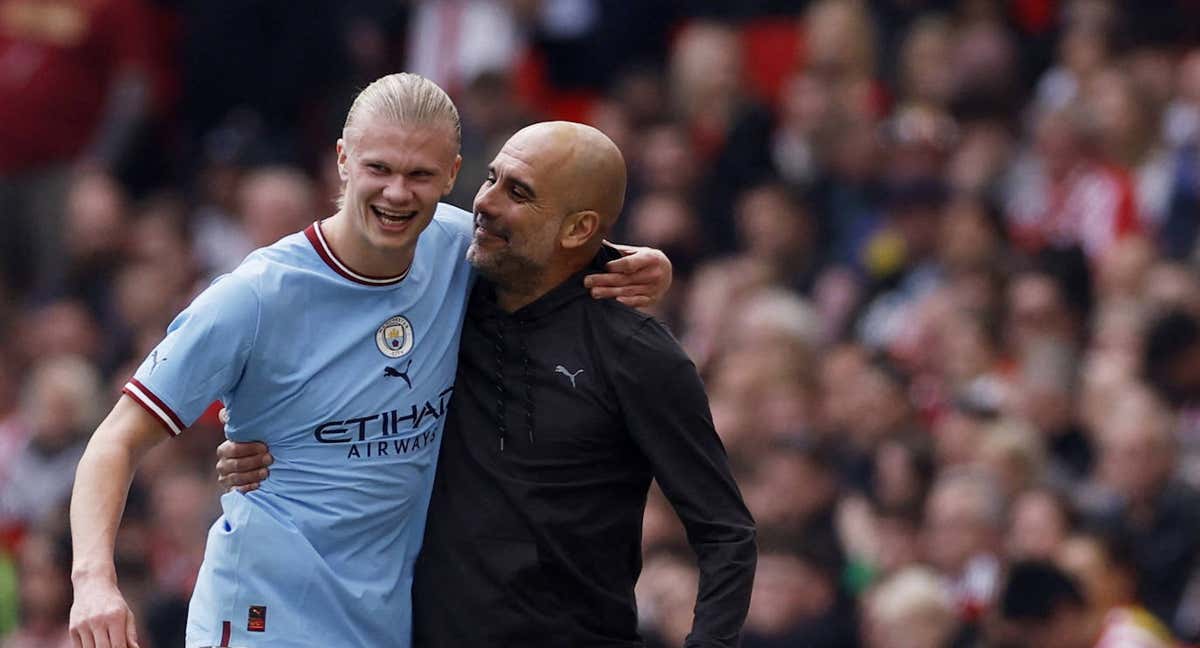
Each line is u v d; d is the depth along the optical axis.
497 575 18.55
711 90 46.12
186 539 36.88
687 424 18.41
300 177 48.59
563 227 18.39
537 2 49.50
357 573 18.56
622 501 18.78
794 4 48.72
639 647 19.00
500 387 18.70
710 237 43.62
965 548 31.28
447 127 17.89
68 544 35.78
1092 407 34.44
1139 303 37.03
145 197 50.09
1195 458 33.38
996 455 32.62
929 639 29.53
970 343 37.09
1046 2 46.56
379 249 18.08
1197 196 40.44
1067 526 31.14
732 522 18.42
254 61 51.00
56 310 45.47
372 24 50.84
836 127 43.66
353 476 18.47
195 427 38.47
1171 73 43.56
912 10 46.78
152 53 50.75
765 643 30.56
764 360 36.06
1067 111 41.97
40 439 41.03
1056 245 39.16
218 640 18.42
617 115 46.56
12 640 36.00
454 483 18.84
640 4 49.56
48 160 48.25
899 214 41.59
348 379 18.41
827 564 31.16
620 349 18.42
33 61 48.12
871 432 35.03
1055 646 27.52
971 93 44.56
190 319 18.08
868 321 40.38
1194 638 30.56
